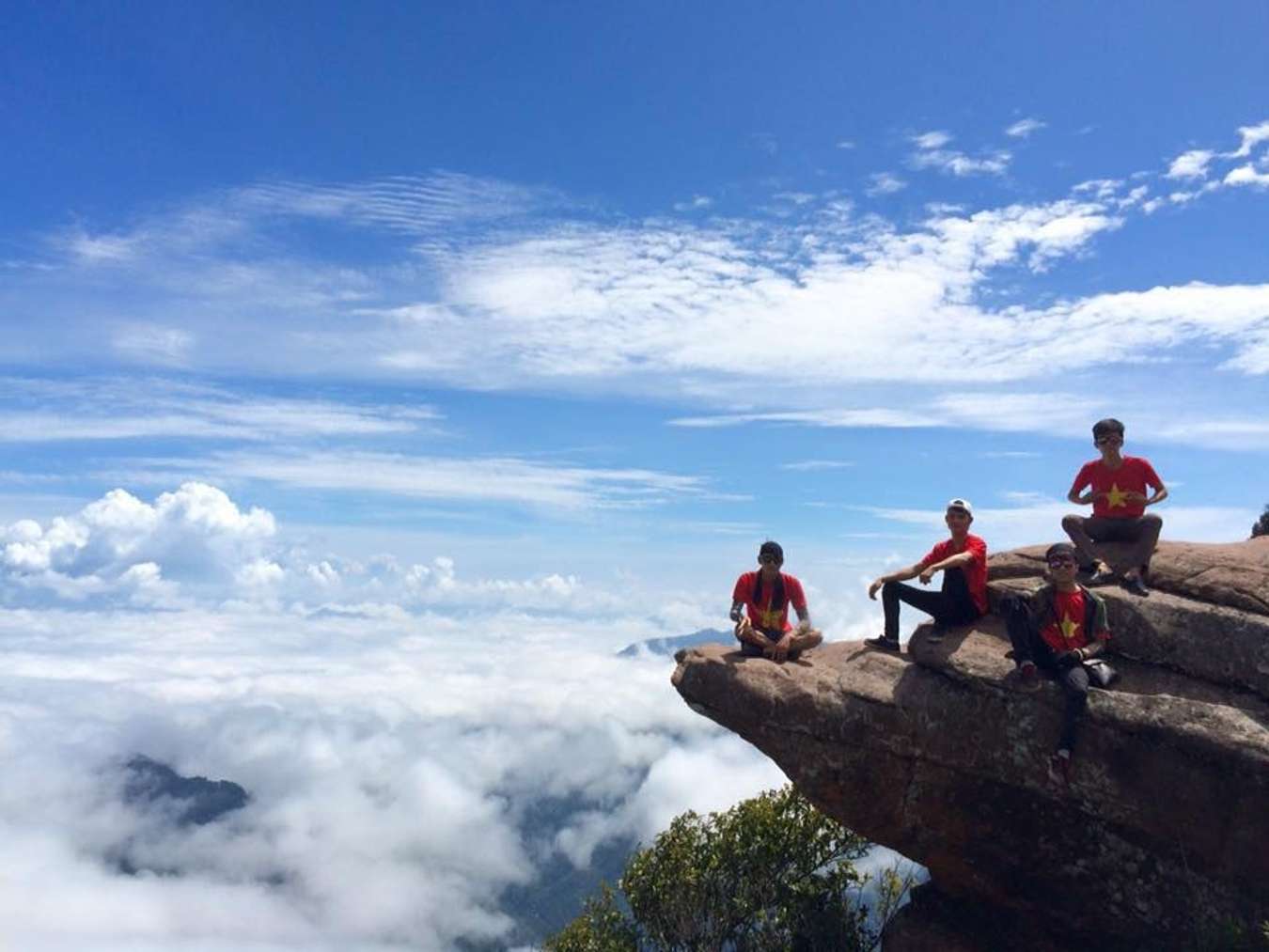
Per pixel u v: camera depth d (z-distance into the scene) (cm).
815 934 1856
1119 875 1191
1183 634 1178
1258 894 1084
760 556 1419
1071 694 1152
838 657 1375
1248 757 1055
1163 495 1284
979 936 1358
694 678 1391
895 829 1320
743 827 2058
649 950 2102
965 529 1314
